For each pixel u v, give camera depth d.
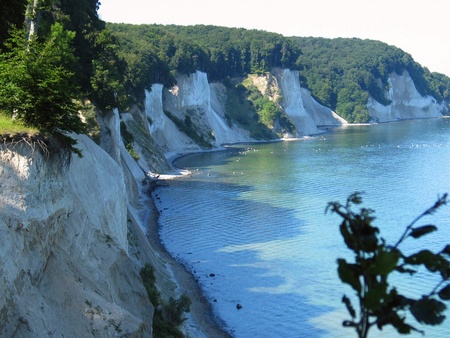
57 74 25.86
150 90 129.12
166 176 97.56
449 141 156.50
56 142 25.42
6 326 19.02
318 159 119.19
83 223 28.20
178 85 155.38
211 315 38.94
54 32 43.25
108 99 65.62
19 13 34.84
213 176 97.50
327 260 49.56
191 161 120.75
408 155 123.81
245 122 179.12
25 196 22.39
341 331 36.38
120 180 39.56
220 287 43.91
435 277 42.97
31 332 19.61
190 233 58.91
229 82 191.25
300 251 52.16
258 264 48.94
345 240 7.84
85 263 26.62
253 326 37.38
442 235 55.56
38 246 22.67
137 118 113.44
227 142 165.88
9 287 19.75
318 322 37.72
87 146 36.22
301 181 90.12
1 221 20.81
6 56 27.42
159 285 41.38
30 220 22.38
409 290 40.53
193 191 82.81
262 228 60.47
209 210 69.56
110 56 77.31
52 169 25.02
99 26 77.19
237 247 53.84
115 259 29.11
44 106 24.95
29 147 23.16
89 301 23.58
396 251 7.48
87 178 32.47
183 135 145.62
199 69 169.38
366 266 7.52
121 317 23.77
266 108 183.38
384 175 95.31
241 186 86.62
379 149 137.62
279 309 39.78
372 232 7.71
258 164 113.06
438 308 7.53
